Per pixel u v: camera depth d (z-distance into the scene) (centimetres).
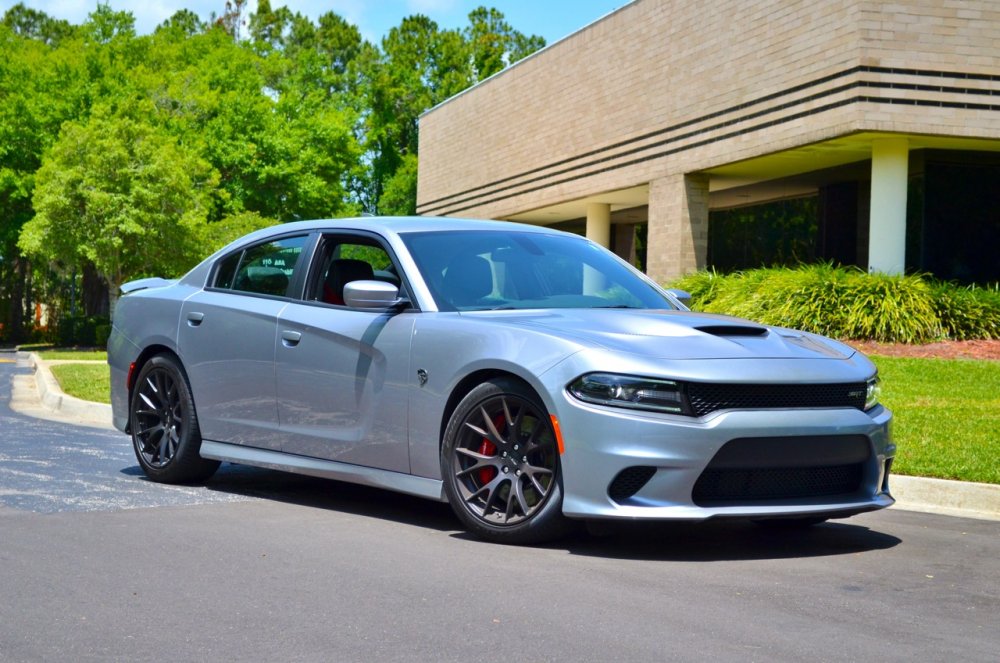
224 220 3731
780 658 313
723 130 2120
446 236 570
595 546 472
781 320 1642
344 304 565
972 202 2045
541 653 314
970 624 359
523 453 470
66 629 334
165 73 4384
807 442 455
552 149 2848
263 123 4303
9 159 4156
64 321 3916
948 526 563
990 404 1016
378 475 528
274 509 557
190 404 634
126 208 3150
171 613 353
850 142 1867
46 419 1078
